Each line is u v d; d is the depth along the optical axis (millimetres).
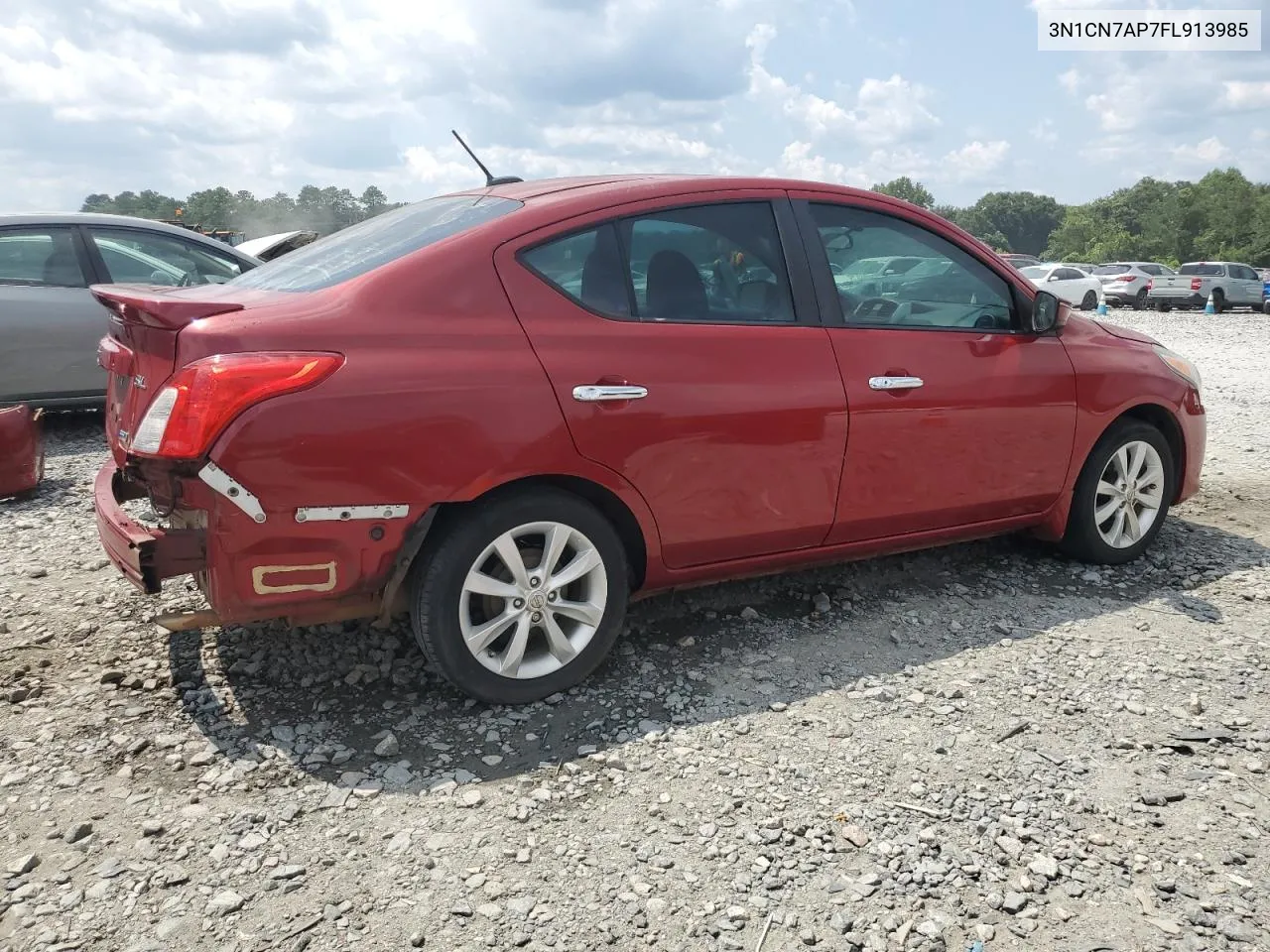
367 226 3838
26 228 7254
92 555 4727
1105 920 2340
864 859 2557
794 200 3826
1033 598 4344
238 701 3299
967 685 3510
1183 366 4965
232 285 3639
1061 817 2738
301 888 2416
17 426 5664
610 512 3416
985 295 4246
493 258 3205
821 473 3713
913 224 4094
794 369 3611
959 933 2295
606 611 3396
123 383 3258
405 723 3193
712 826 2682
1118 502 4695
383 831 2643
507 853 2559
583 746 3082
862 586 4426
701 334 3475
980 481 4160
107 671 3441
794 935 2283
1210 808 2791
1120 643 3887
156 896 2369
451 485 3008
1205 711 3346
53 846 2545
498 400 3051
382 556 2984
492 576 3240
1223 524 5551
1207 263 31234
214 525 2812
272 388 2779
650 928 2297
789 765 2984
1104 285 32844
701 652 3754
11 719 3154
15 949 2186
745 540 3645
